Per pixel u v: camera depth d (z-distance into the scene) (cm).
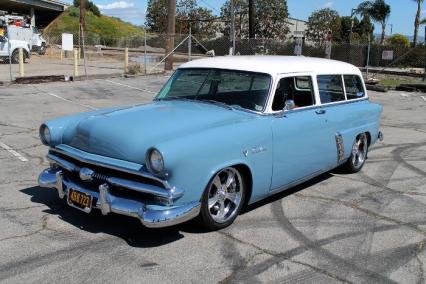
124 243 436
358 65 3438
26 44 2819
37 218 488
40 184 497
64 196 500
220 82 541
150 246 432
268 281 379
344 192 614
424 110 1437
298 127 536
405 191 626
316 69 590
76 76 1834
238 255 421
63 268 388
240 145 459
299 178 563
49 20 6062
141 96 1491
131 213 417
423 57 3709
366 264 414
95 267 391
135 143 425
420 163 776
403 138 988
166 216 405
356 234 479
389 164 765
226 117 486
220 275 385
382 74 2903
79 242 436
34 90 1507
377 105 732
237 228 479
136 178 421
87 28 6725
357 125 668
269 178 507
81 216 496
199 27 6225
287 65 554
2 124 976
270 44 3002
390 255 433
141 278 376
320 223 504
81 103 1300
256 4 5916
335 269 403
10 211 506
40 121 1023
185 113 488
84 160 445
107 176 433
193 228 473
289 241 454
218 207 469
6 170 657
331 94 622
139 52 4041
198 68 568
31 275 376
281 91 527
